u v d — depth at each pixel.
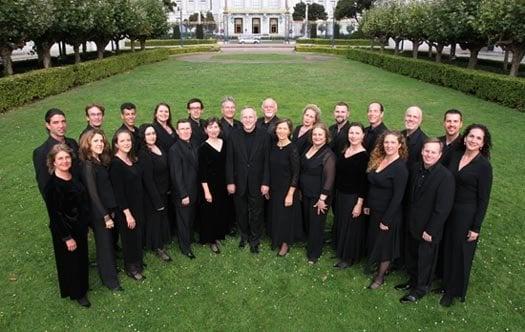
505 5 12.70
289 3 72.00
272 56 32.84
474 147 3.99
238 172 4.97
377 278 4.56
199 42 44.25
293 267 4.89
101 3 18.72
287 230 5.03
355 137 4.52
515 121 11.02
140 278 4.63
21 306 4.21
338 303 4.30
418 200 4.15
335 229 5.00
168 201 5.19
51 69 14.55
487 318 4.11
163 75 20.19
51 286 4.51
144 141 4.69
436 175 4.02
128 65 22.31
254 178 4.93
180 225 4.98
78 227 3.98
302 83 17.89
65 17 15.30
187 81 18.11
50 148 4.29
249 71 21.83
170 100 13.80
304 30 62.62
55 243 4.00
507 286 4.59
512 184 7.11
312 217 4.83
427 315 4.14
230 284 4.59
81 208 3.99
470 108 12.74
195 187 4.97
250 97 14.48
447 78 16.94
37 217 5.97
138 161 4.53
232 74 20.53
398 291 4.48
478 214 4.02
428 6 20.39
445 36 17.38
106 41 21.38
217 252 5.16
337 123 5.43
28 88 12.75
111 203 4.25
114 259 4.42
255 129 4.96
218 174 5.04
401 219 4.39
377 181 4.34
